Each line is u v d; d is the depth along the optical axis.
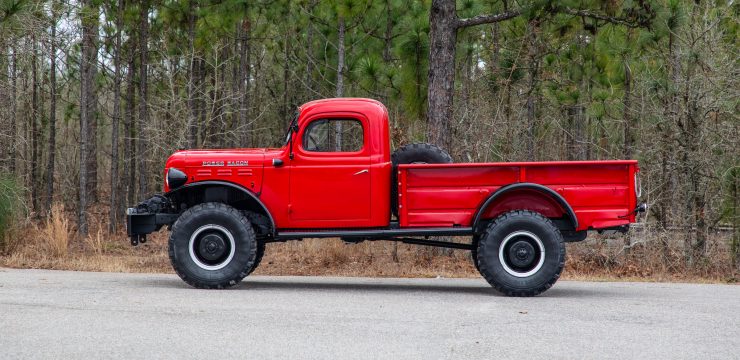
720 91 13.55
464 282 10.38
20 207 13.59
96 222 20.75
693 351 5.61
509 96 15.38
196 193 9.45
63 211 20.14
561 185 8.71
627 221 8.70
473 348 5.61
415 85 14.34
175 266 8.72
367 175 8.95
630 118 15.52
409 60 14.31
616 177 8.72
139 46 19.47
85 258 12.97
